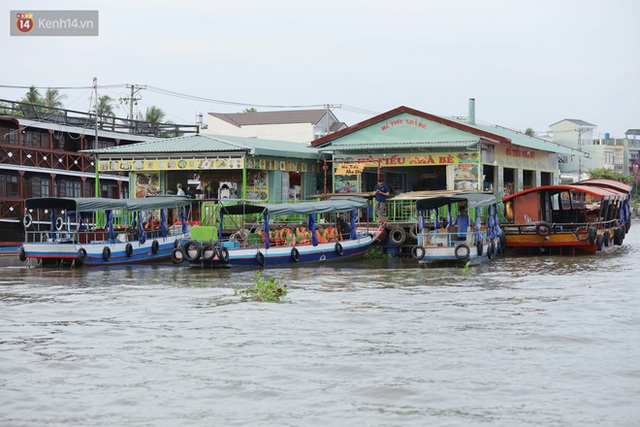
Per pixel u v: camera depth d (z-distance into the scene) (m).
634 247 42.94
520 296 23.50
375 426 11.85
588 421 11.98
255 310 21.20
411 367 14.93
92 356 15.96
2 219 44.50
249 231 36.59
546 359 15.49
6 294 24.84
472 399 13.02
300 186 44.16
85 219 41.03
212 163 40.06
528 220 38.09
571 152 53.28
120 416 12.36
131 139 53.16
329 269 31.92
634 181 104.94
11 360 15.67
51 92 71.06
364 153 41.59
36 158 47.06
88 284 27.48
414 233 36.91
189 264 33.84
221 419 12.20
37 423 12.09
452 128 40.22
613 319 19.55
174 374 14.57
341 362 15.30
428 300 22.84
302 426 11.89
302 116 91.56
